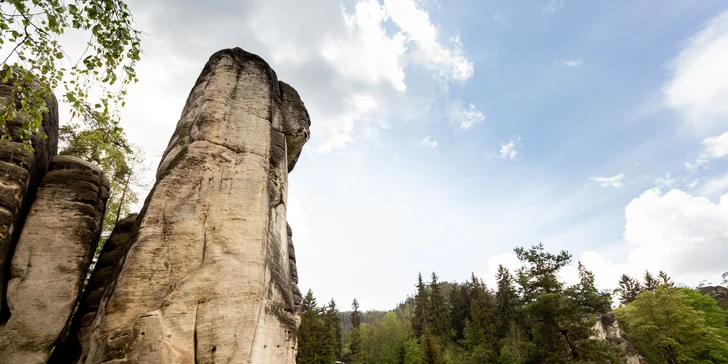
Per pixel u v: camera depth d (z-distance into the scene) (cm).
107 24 636
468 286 7781
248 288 953
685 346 4209
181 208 997
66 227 1057
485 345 5491
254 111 1316
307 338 5059
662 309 4519
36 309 934
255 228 1059
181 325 839
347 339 8981
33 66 663
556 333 2816
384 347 6706
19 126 1034
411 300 15200
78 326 987
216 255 962
